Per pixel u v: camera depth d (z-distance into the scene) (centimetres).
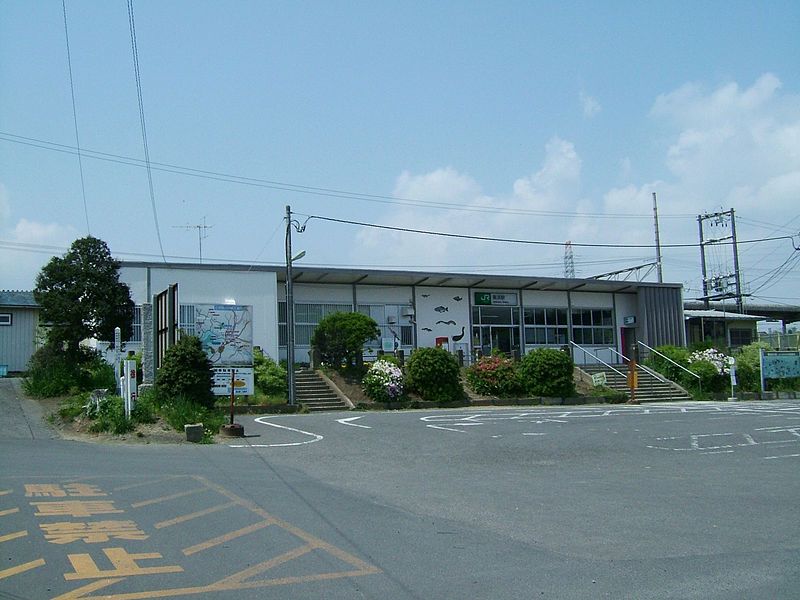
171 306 2228
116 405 1886
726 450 1709
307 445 1728
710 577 722
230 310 2662
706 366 3975
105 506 993
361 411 2878
